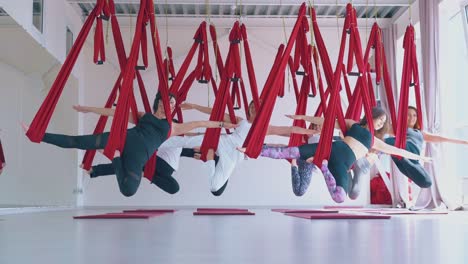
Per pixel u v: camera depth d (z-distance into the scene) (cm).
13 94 858
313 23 566
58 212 875
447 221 584
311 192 1188
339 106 584
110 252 287
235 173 1183
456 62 993
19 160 881
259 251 289
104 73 1195
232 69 585
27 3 819
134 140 537
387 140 693
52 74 993
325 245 320
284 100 1201
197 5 1128
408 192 1062
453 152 947
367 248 304
